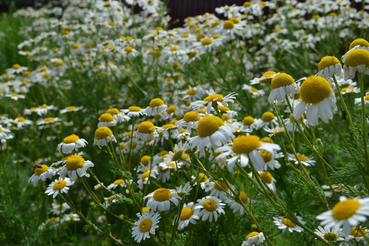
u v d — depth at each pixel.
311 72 6.30
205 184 2.96
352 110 2.78
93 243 3.89
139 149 4.12
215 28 5.20
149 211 2.71
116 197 2.79
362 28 6.01
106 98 6.07
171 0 10.09
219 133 1.99
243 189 3.24
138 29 7.07
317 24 6.76
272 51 7.03
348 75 1.94
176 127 2.96
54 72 6.35
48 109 5.60
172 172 3.37
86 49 6.62
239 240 3.24
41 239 3.85
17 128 4.80
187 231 3.14
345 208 1.38
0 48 9.90
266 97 5.53
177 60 5.68
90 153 4.99
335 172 2.21
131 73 6.18
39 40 7.13
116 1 6.99
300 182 2.61
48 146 5.74
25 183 5.21
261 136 4.12
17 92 6.28
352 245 2.11
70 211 4.57
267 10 8.47
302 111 1.84
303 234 3.01
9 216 3.99
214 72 5.72
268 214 2.69
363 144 2.12
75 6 9.63
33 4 16.41
